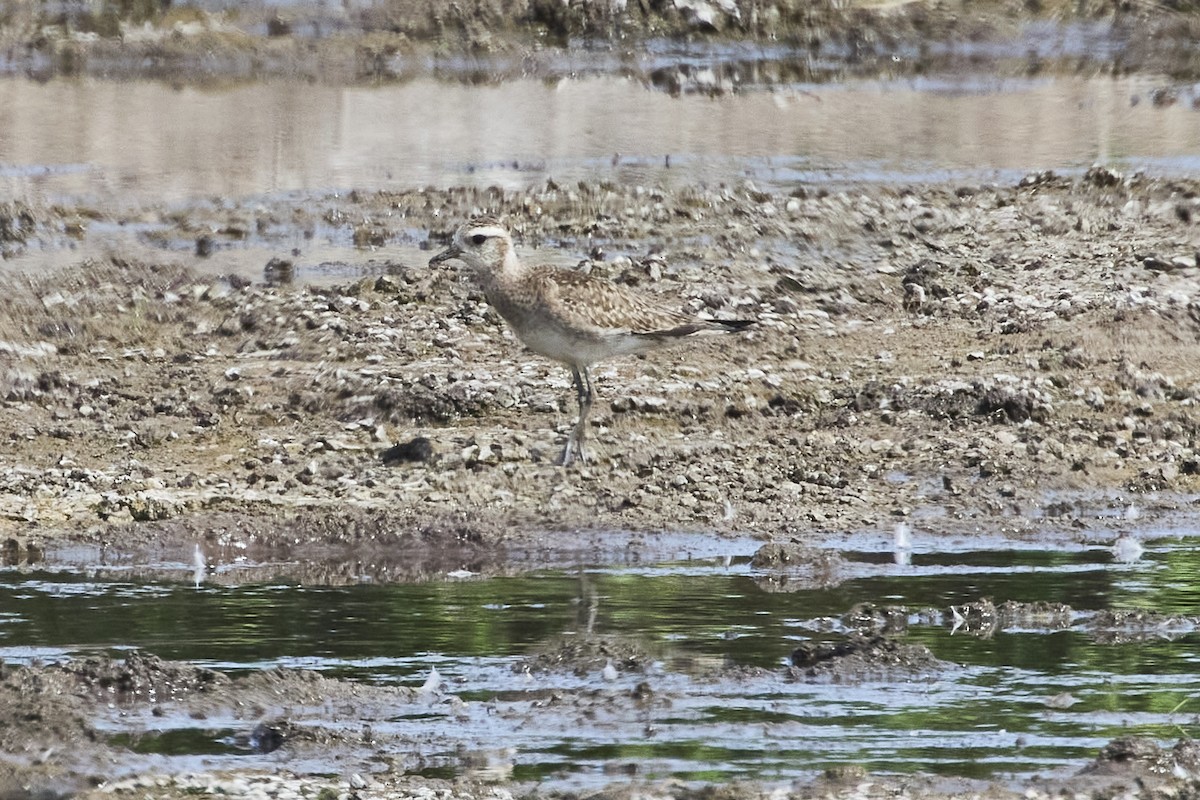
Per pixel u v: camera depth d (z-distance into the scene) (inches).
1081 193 880.3
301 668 440.8
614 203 860.6
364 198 880.3
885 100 1150.3
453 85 1207.6
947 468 619.5
